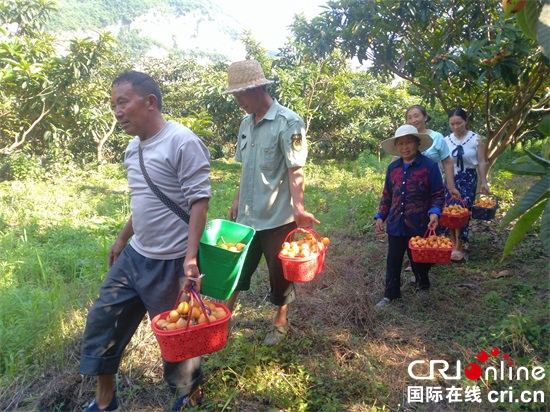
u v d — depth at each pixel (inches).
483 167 211.9
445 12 291.0
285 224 131.2
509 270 192.5
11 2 474.9
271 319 152.0
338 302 161.9
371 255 217.6
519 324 134.5
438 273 194.7
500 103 323.0
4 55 417.1
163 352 91.5
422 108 192.7
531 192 70.6
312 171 504.1
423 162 163.8
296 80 588.4
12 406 114.3
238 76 125.3
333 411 108.9
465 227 205.6
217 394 114.7
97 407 107.3
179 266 101.2
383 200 174.4
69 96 444.1
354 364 129.0
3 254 200.7
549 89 293.1
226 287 104.7
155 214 99.7
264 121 129.6
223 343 94.3
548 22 61.6
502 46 239.1
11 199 332.8
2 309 143.3
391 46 312.0
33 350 130.3
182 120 437.1
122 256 105.4
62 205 313.1
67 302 154.5
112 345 102.6
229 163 641.6
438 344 138.3
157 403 115.1
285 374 123.4
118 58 627.2
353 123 662.5
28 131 451.5
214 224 123.8
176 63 803.4
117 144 569.3
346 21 312.2
